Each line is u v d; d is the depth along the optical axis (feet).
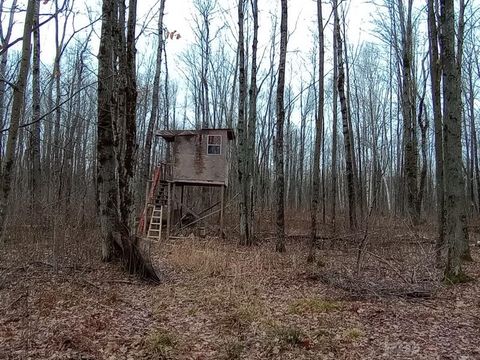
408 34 74.54
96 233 43.06
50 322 21.79
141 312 24.61
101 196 36.04
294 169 161.07
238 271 35.37
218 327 22.08
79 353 18.04
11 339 19.36
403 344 19.31
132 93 36.11
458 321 22.47
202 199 93.50
